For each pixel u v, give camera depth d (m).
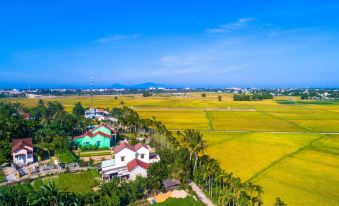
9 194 55.69
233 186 63.75
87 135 112.31
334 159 98.69
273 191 70.69
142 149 88.00
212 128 159.25
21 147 90.88
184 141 95.12
